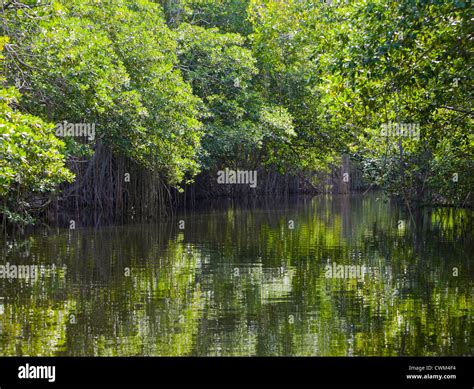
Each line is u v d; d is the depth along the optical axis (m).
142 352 8.05
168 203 33.56
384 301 10.80
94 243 18.47
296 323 9.40
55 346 8.25
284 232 22.08
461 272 13.61
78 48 17.75
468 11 11.65
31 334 8.75
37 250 16.86
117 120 21.39
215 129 32.19
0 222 22.31
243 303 10.65
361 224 25.42
